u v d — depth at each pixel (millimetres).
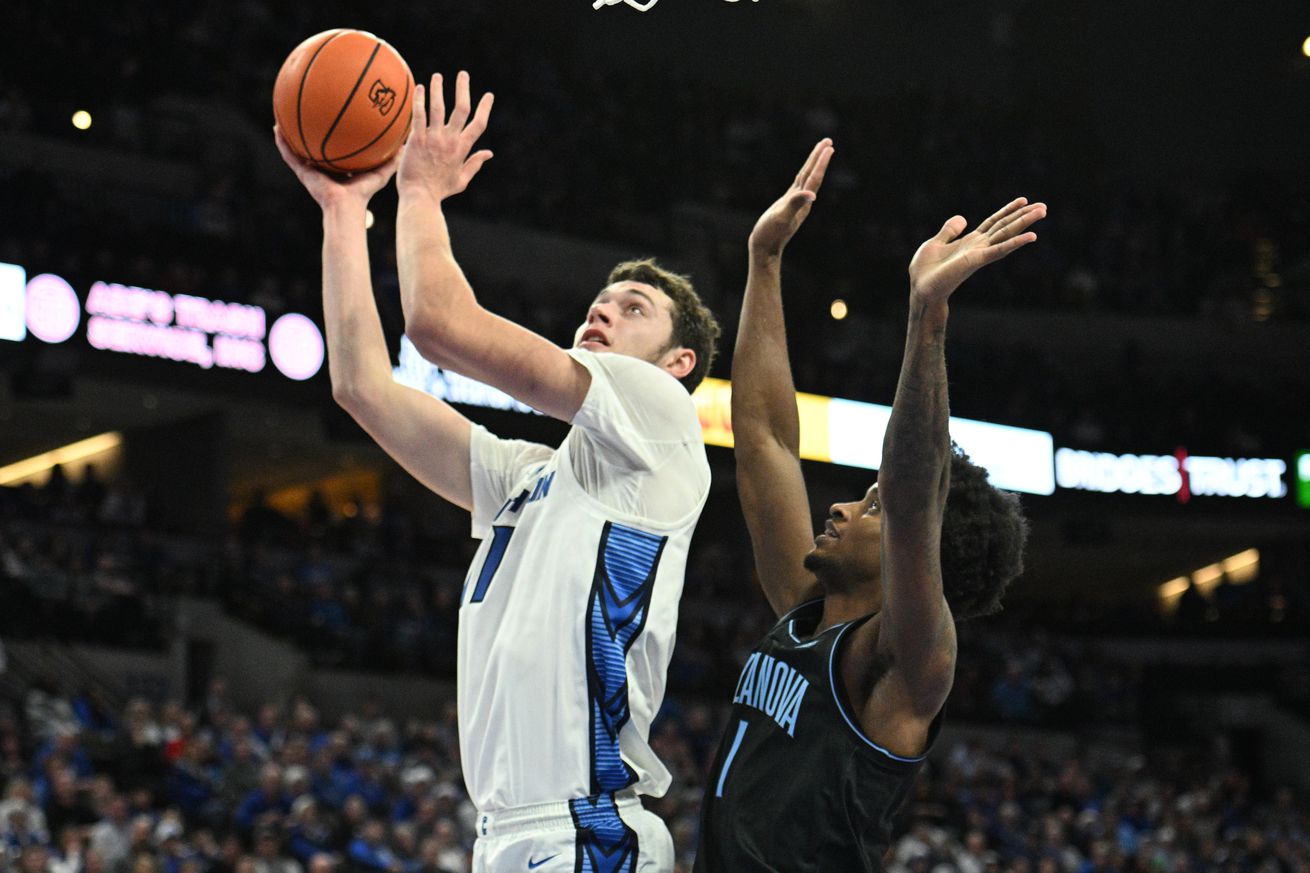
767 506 3459
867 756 2771
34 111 21484
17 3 22250
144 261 19250
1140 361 28641
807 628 3064
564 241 25516
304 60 3188
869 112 30266
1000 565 3068
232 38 24875
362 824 13172
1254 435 27562
